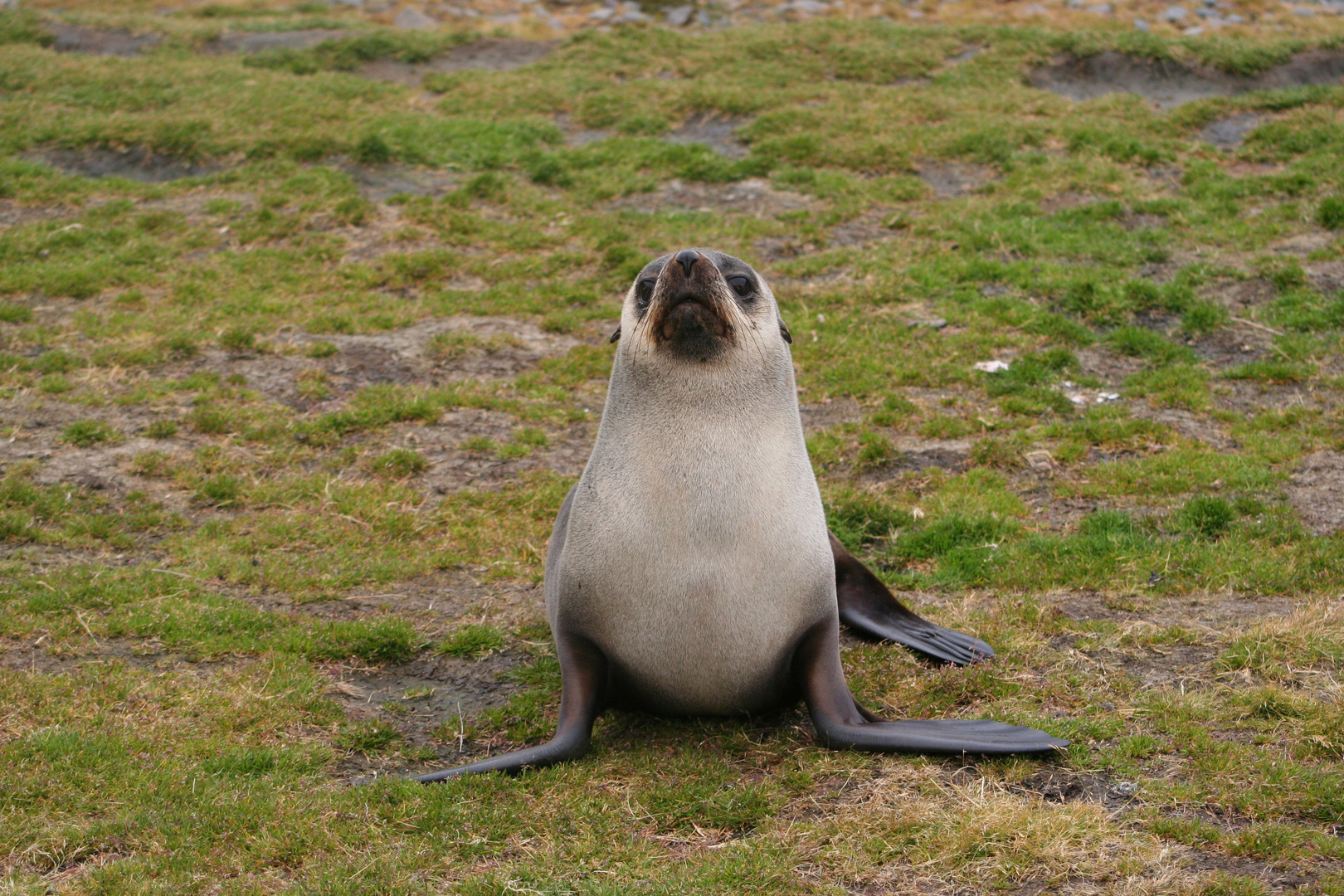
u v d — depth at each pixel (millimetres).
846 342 9430
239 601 5977
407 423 8344
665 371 4391
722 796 4055
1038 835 3633
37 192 12195
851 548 6746
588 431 8297
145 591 5984
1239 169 12625
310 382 8781
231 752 4500
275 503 7215
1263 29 18328
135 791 4141
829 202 12266
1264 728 4324
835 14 19750
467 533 6891
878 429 8195
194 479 7387
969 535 6703
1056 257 10773
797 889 3488
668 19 19953
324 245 11320
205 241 11328
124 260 10852
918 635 5422
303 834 3857
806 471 4641
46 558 6336
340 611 5996
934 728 4363
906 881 3498
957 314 9844
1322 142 12750
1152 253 10688
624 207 12414
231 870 3686
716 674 4496
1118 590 5828
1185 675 4840
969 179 12703
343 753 4660
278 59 16906
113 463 7523
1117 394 8570
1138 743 4223
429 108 15234
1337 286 9789
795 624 4523
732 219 11898
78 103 14570
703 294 4273
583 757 4402
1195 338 9344
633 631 4461
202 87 15312
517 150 13758
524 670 5410
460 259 11102
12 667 5152
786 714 4812
